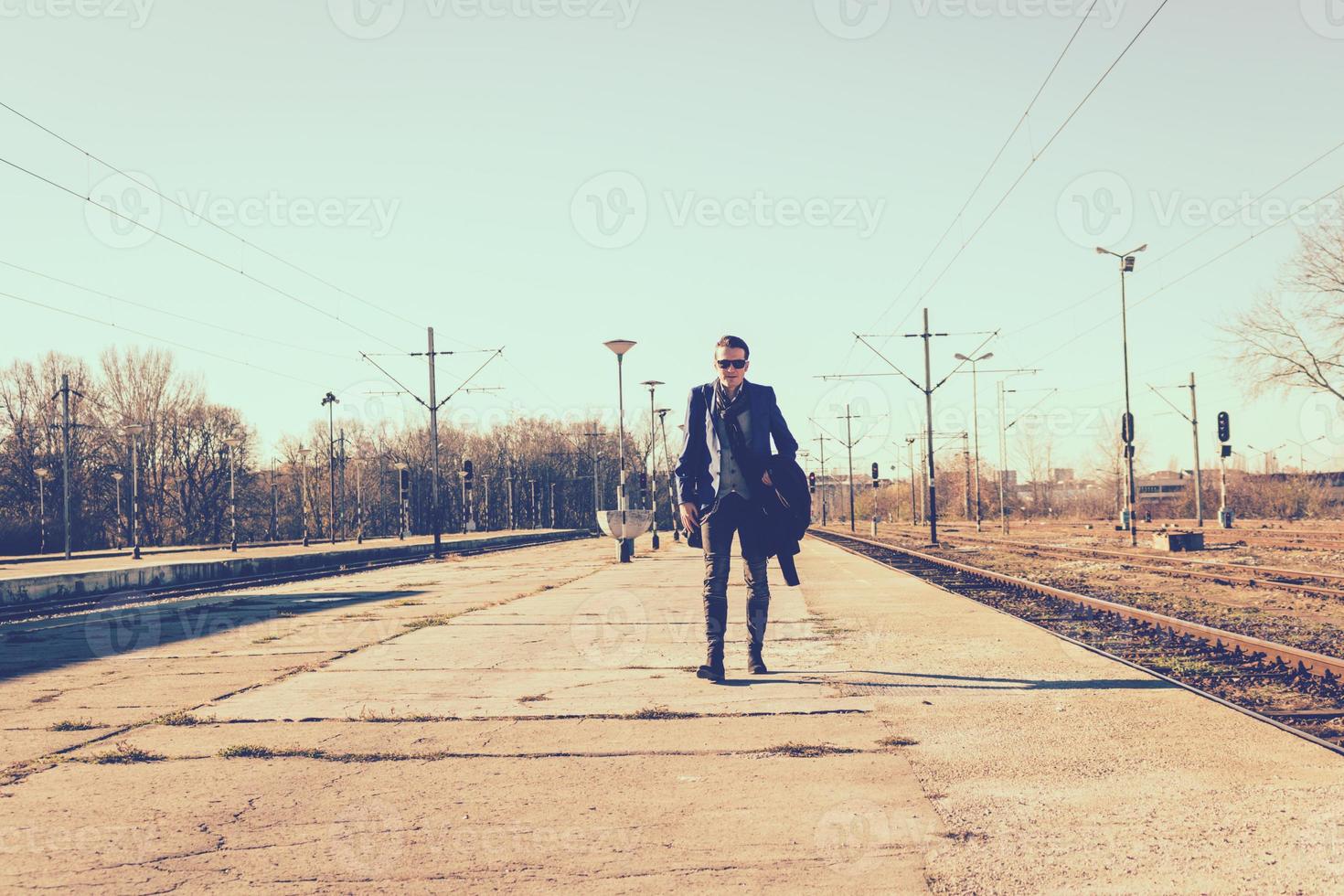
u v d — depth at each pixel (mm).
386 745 4871
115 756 4684
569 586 16766
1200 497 54000
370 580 21578
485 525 103938
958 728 4996
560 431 111500
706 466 6500
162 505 76062
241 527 83562
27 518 64812
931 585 15492
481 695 6258
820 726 5098
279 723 5473
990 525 79312
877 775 4133
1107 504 109438
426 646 8867
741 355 6301
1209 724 5035
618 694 6184
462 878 3045
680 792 3949
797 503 6434
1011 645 8180
